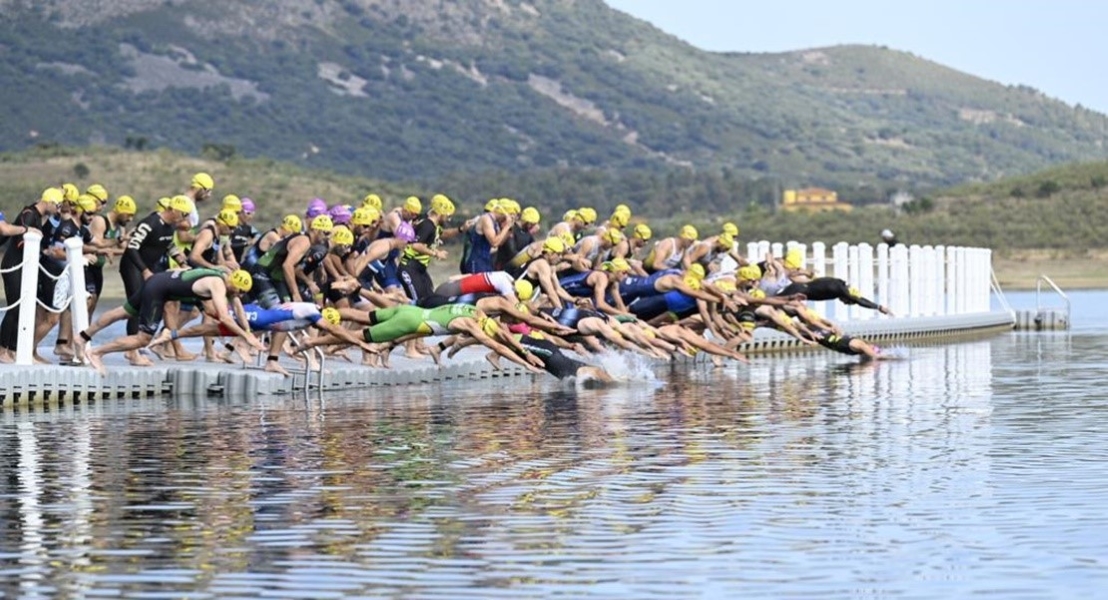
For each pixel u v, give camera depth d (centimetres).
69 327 5312
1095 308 13925
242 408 4834
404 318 5503
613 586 2441
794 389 5522
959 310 10262
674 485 3294
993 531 2792
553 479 3378
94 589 2434
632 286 6606
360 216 5616
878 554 2627
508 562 2592
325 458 3703
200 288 5041
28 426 4341
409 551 2672
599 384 5747
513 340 5597
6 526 2886
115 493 3222
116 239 5294
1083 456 3662
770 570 2527
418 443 3966
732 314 6875
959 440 3978
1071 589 2397
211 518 2953
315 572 2531
